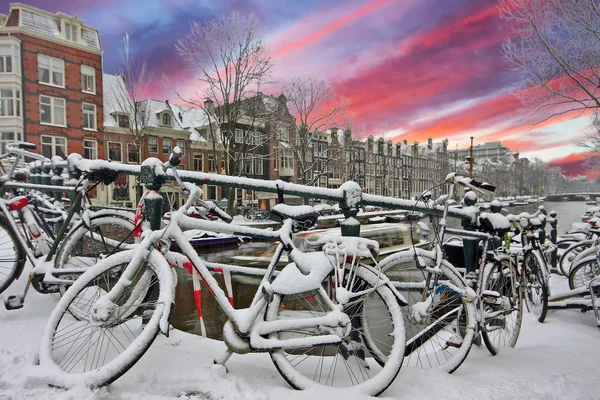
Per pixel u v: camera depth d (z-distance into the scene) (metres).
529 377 2.30
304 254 2.21
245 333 1.99
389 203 2.61
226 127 23.02
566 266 6.53
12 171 3.17
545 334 3.27
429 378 2.20
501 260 2.88
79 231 2.82
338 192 2.48
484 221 2.80
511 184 80.25
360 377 2.19
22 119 23.61
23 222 2.90
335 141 33.41
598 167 10.11
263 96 21.94
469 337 2.45
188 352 2.26
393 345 2.08
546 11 6.55
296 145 27.38
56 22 25.61
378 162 52.12
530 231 3.98
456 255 3.31
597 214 7.72
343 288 2.15
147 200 2.43
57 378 1.82
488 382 2.23
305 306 2.19
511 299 2.96
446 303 2.59
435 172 65.75
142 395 1.83
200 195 2.45
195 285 2.25
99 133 26.67
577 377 2.32
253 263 7.20
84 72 26.31
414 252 2.47
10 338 2.30
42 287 2.76
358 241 2.27
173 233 2.14
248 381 2.00
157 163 2.46
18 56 23.53
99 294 2.32
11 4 23.94
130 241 2.82
